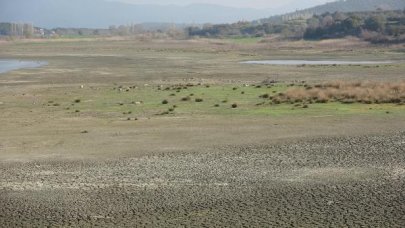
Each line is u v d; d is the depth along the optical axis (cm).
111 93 4694
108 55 12444
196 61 9988
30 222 1461
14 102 4222
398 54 11869
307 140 2472
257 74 6875
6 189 1769
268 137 2562
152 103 3953
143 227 1405
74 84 5756
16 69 7956
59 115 3484
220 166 2017
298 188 1722
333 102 3794
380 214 1465
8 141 2608
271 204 1570
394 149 2252
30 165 2092
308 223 1408
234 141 2483
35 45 19475
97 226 1420
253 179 1833
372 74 6481
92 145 2464
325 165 2008
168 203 1595
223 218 1459
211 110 3538
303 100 3891
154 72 7419
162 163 2080
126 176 1900
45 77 6631
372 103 3694
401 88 4244
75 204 1603
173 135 2667
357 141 2430
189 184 1786
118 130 2848
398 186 1719
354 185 1741
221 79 6250
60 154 2283
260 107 3628
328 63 9244
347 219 1431
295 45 17525
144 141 2530
